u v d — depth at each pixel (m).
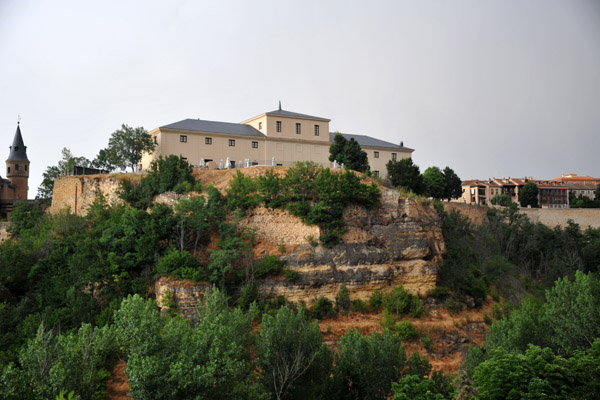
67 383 27.66
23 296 46.03
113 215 50.97
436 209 64.50
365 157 68.12
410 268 51.84
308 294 47.22
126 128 64.25
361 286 49.12
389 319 46.91
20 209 65.38
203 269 44.72
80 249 46.88
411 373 33.81
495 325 39.38
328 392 32.31
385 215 53.53
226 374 28.00
